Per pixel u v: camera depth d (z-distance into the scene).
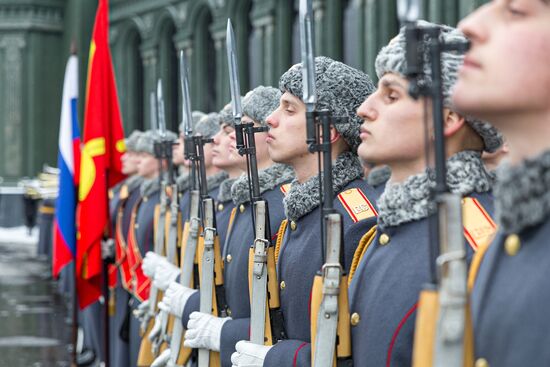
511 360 3.43
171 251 11.67
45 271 36.78
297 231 6.66
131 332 14.48
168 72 46.72
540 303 3.36
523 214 3.40
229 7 39.72
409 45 3.62
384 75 5.05
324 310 5.33
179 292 9.38
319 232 6.45
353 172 6.69
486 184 5.07
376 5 29.33
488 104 3.55
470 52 3.63
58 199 16.11
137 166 16.69
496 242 3.69
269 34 37.19
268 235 6.78
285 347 6.28
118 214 16.39
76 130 16.39
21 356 19.23
